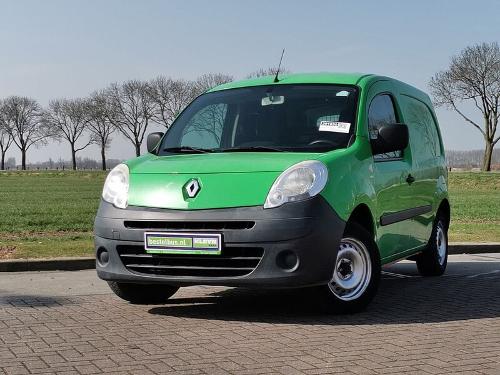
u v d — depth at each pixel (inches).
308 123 254.4
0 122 4055.1
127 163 249.4
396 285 321.1
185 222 218.5
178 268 221.0
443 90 2532.0
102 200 241.3
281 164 224.2
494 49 2502.5
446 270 381.4
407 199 288.8
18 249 411.8
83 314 240.7
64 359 177.6
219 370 167.3
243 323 224.1
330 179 223.6
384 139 251.0
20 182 2101.4
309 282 214.2
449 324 225.0
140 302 262.5
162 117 3543.3
